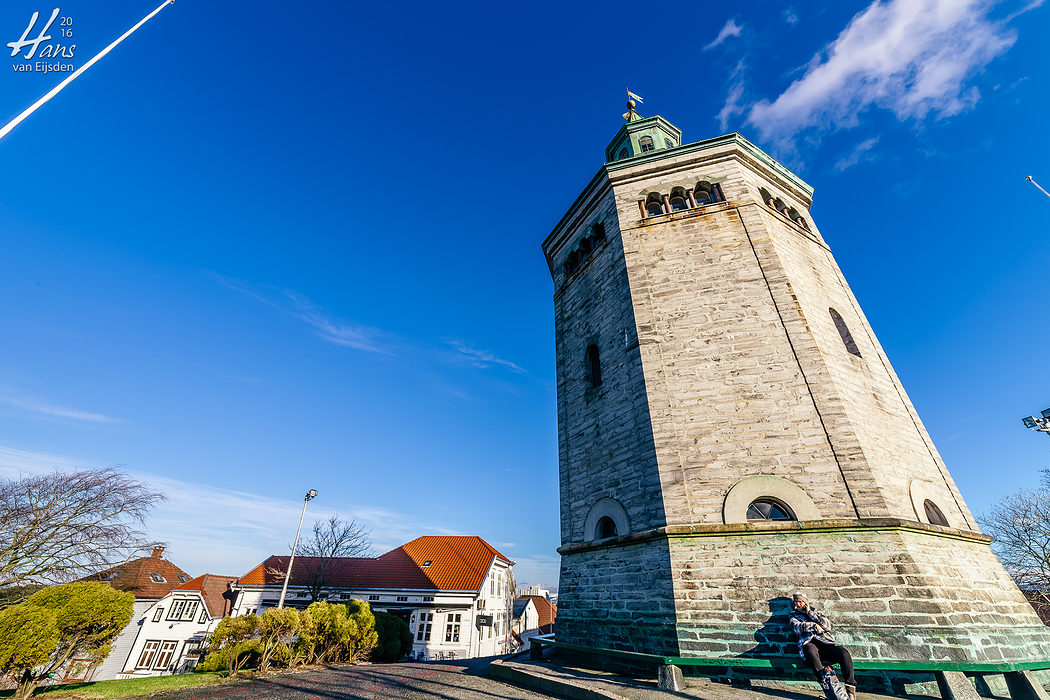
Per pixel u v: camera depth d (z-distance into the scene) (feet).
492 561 118.73
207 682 37.70
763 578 27.99
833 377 35.14
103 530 70.64
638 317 41.22
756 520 30.35
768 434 33.04
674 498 32.35
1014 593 31.94
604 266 48.75
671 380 37.29
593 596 35.29
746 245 42.73
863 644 24.89
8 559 64.34
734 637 26.63
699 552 29.89
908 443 37.88
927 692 23.36
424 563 119.85
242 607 106.32
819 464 31.07
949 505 36.17
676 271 43.01
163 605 113.29
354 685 34.37
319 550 116.37
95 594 36.65
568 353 51.01
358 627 56.85
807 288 42.47
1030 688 23.62
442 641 99.81
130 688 35.06
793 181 54.70
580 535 39.60
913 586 25.62
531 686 30.37
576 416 45.52
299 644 50.98
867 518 28.30
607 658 31.76
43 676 33.01
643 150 62.54
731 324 38.65
